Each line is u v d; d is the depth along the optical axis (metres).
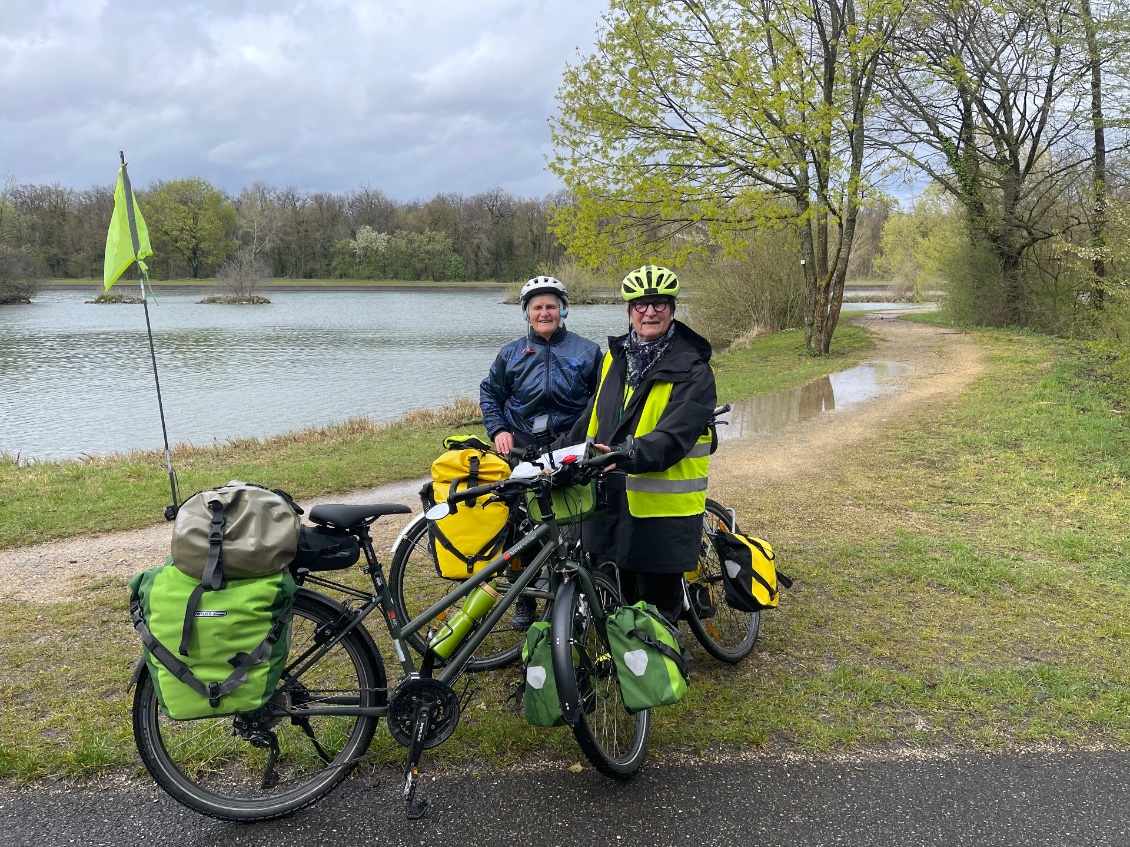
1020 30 21.08
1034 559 5.17
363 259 107.62
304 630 2.65
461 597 2.81
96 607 4.55
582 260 19.02
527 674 2.65
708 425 3.09
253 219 104.44
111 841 2.54
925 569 4.89
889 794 2.76
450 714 2.72
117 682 3.59
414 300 73.38
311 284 100.25
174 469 9.16
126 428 15.31
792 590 4.63
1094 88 20.02
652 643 2.70
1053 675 3.56
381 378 22.31
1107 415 10.08
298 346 31.92
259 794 2.70
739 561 3.46
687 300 28.22
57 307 60.78
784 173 17.16
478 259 109.62
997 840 2.54
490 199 112.38
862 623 4.16
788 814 2.66
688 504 3.12
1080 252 16.22
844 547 5.38
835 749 3.02
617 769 2.72
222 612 2.28
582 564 2.90
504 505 3.05
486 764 2.93
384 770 2.89
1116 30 18.75
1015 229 24.19
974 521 6.07
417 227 111.56
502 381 4.22
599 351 4.18
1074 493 6.73
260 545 2.34
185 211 99.06
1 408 17.66
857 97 17.72
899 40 19.89
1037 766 2.92
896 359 18.22
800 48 16.22
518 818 2.64
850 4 17.33
